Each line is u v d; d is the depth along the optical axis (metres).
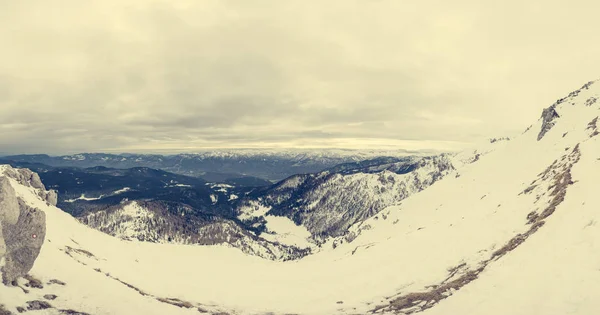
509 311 43.78
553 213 69.31
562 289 42.16
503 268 57.97
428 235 117.94
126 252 109.88
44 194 120.81
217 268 124.56
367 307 74.19
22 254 54.53
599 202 57.16
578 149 103.94
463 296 56.12
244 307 82.88
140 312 59.44
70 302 54.34
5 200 53.56
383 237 188.12
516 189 124.00
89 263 78.12
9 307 47.34
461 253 84.62
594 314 35.94
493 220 96.44
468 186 191.38
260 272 126.62
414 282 79.06
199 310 72.81
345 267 116.38
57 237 83.75
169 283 90.12
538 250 56.31
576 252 48.22
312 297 88.69
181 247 145.75
